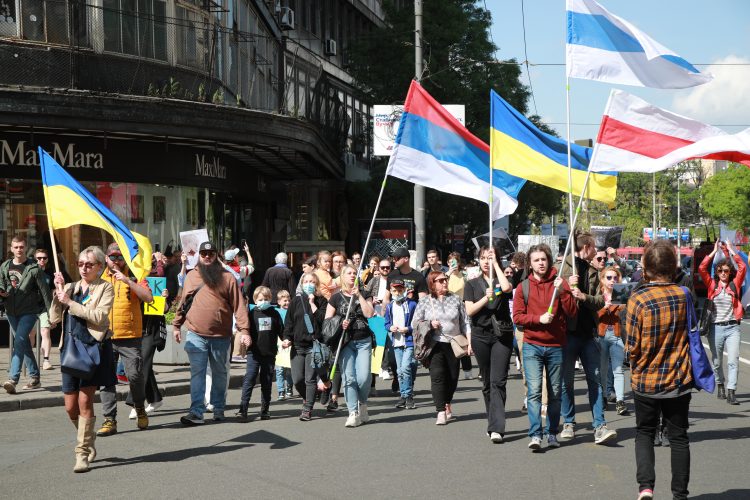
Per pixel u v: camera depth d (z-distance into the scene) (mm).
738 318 12797
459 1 38250
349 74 40094
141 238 10938
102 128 19188
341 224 37531
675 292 6793
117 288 10719
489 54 37500
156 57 20906
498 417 9719
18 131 19484
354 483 7848
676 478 6758
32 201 19812
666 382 6691
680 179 111562
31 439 10258
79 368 8375
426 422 11289
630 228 109812
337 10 43906
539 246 9211
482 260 10062
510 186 11906
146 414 11367
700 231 110438
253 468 8516
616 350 11711
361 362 11062
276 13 34125
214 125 21000
